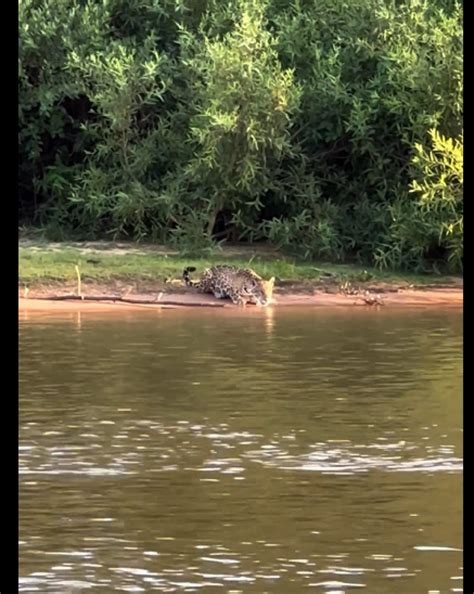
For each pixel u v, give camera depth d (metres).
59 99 30.47
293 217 29.44
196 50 29.88
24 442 12.55
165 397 14.86
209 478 11.20
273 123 28.55
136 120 31.09
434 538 9.45
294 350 18.50
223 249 29.84
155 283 25.75
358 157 30.41
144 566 8.82
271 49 30.05
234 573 8.67
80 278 25.55
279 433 13.01
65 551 9.16
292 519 9.94
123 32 32.19
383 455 12.02
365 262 29.30
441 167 27.89
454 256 27.72
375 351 18.42
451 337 19.98
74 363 17.17
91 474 11.33
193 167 28.70
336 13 30.88
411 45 29.38
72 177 31.27
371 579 8.55
